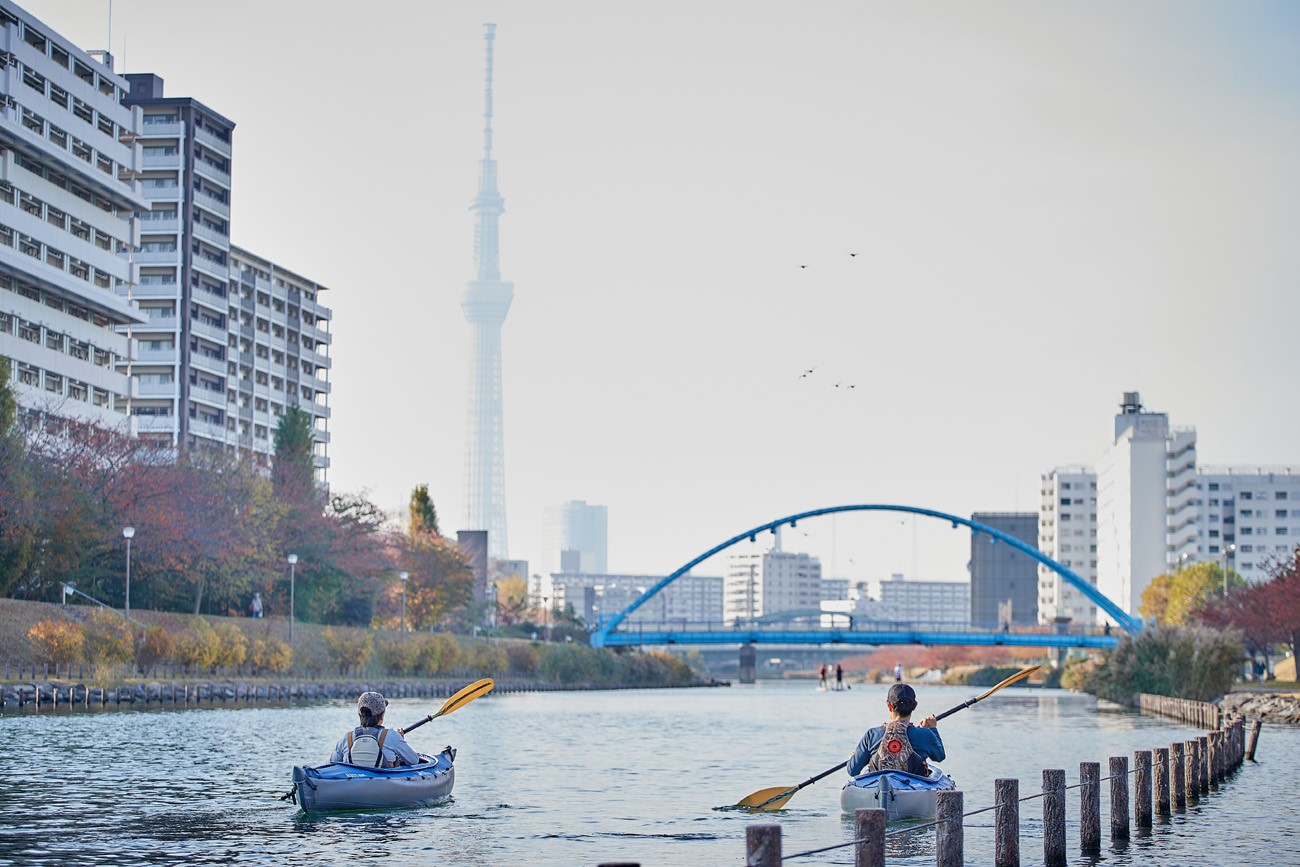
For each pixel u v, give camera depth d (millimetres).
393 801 36375
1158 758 37062
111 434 107000
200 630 98750
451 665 142625
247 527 114688
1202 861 30547
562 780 46875
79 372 125688
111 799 38125
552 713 100375
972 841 33312
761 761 55656
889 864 29562
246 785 41531
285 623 118938
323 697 104188
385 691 116250
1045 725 86875
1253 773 49438
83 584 104062
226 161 170625
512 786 44750
